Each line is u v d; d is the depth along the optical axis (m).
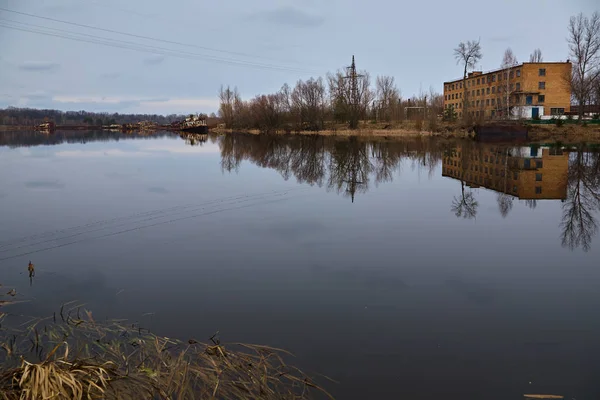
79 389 3.93
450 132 60.41
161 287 7.28
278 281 7.53
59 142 51.53
